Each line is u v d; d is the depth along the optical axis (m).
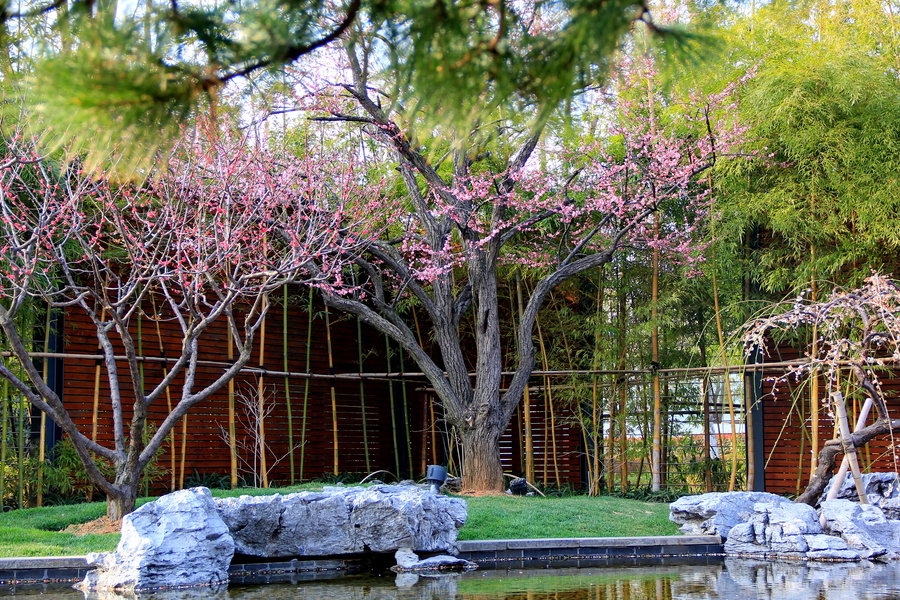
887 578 5.58
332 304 9.55
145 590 5.24
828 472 7.81
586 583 5.45
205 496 5.95
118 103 1.44
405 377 11.64
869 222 8.52
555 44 1.51
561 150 9.16
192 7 1.56
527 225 9.76
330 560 6.46
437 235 9.48
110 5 1.53
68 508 7.61
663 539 6.94
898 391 9.58
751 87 9.30
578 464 11.64
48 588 5.34
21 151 6.61
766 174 9.28
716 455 10.27
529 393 11.38
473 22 1.56
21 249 6.58
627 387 10.45
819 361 7.66
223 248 7.39
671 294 9.92
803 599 4.70
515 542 6.66
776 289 9.65
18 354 6.52
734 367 9.20
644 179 9.11
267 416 10.96
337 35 1.57
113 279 9.45
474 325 11.75
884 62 8.89
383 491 6.75
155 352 10.04
